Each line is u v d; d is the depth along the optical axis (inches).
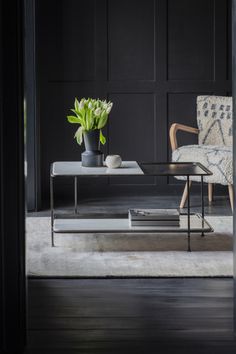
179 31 211.0
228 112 195.0
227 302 105.4
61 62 209.5
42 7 206.8
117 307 103.3
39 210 188.5
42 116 209.6
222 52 211.6
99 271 123.3
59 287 114.3
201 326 94.7
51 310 102.2
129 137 213.6
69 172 139.3
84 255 135.5
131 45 210.8
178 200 202.5
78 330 93.4
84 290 112.4
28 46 181.0
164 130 213.9
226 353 84.7
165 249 140.7
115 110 212.7
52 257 133.6
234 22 88.4
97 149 149.6
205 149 183.5
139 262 129.8
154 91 212.4
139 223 141.1
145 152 213.9
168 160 214.5
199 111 197.5
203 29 211.0
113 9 209.8
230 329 93.4
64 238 151.3
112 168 146.6
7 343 86.2
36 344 88.6
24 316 87.8
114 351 85.7
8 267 85.6
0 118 83.7
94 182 212.8
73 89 210.2
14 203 85.0
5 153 84.1
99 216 152.3
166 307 103.1
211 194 199.3
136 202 199.5
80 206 194.1
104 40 210.1
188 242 138.8
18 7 83.0
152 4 210.1
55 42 209.0
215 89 212.4
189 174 138.5
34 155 185.5
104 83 210.8
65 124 211.0
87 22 209.5
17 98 83.7
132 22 210.4
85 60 210.1
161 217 141.3
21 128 84.7
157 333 92.0
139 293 110.6
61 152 211.6
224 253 136.9
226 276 120.3
